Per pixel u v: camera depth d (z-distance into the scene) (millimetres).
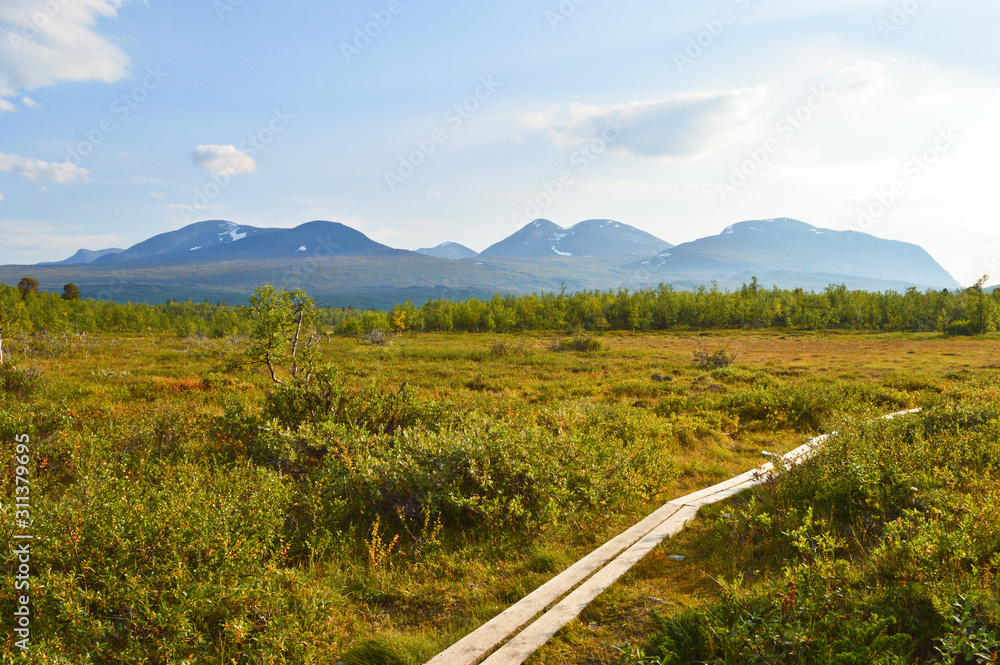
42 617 3369
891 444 6395
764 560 4668
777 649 3127
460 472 6141
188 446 8062
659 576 4500
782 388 14648
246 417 8500
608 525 5840
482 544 5297
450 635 3723
